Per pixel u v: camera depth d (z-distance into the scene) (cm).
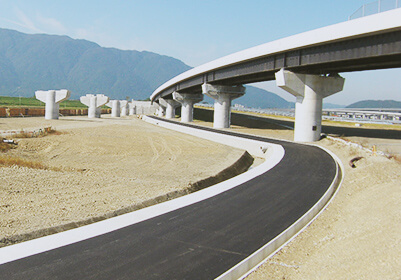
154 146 3747
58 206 1455
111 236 1080
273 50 3672
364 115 15838
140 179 2131
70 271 847
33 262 893
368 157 2420
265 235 1120
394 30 2562
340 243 1101
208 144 4156
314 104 3672
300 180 1919
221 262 919
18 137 3428
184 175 2366
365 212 1369
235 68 4847
